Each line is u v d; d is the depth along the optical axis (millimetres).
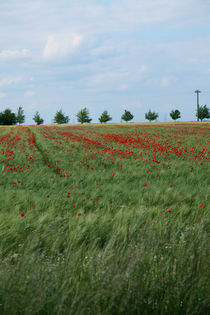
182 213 6566
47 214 6109
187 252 3137
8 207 7109
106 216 6160
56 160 16219
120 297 2533
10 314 2402
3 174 11883
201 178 11875
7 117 105062
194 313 2553
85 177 11984
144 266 2975
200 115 97375
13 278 2631
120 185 10188
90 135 39844
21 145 24281
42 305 2439
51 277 2861
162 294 2795
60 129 55469
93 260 3119
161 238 3508
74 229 5262
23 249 3188
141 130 52000
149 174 12797
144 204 7633
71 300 2537
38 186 10469
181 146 27047
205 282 2771
